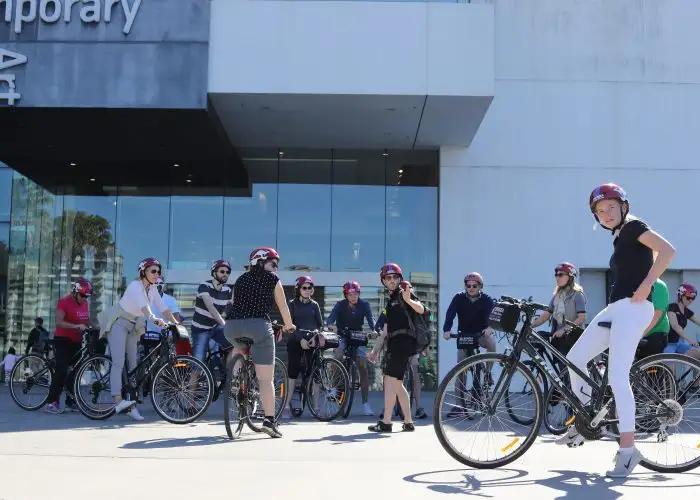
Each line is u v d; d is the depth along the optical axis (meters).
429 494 4.26
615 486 4.53
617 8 14.46
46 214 15.37
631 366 5.19
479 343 9.67
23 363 9.76
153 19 11.67
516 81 14.48
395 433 7.40
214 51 11.70
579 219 14.29
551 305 8.59
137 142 13.52
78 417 8.76
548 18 14.51
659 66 14.41
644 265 4.91
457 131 13.61
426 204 14.91
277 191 15.12
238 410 6.89
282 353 14.43
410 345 7.55
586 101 14.40
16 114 11.88
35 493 4.23
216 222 15.13
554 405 6.59
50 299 15.18
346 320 9.66
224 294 9.38
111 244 15.23
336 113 12.72
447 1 11.84
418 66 11.73
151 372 8.27
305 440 6.71
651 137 14.34
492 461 5.09
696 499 4.17
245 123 13.35
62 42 11.61
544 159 14.38
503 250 14.28
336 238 14.98
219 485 4.48
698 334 14.12
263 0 11.77
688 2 14.47
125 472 4.89
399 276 7.63
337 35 11.77
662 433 5.12
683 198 14.25
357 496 4.20
